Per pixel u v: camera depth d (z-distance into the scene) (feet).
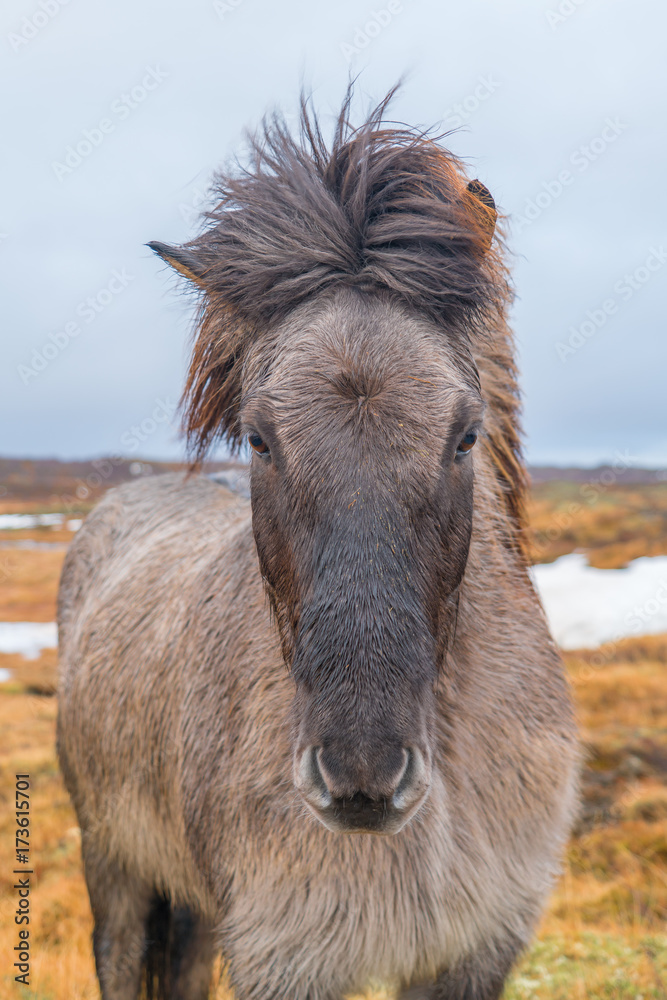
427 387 6.19
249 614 8.52
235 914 7.91
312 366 6.25
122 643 11.51
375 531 5.75
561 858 8.57
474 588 7.99
